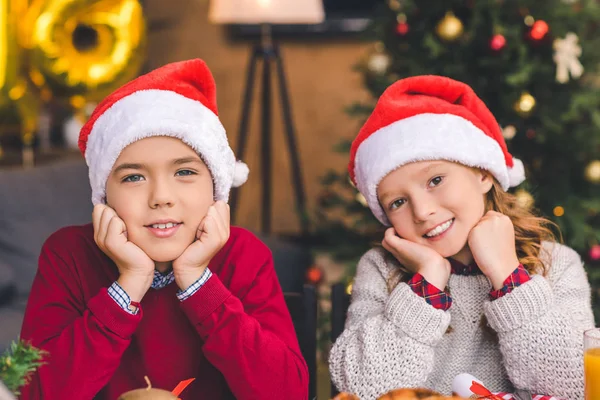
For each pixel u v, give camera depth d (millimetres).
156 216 1062
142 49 3922
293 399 1117
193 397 1163
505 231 1213
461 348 1282
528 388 1176
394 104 1235
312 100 4488
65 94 3738
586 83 2811
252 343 1084
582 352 1152
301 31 4445
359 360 1200
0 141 3639
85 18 3699
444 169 1204
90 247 1202
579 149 2695
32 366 805
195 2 4559
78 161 3066
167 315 1163
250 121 4539
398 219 1238
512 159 1349
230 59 4555
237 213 4551
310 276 3008
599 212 2773
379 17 2928
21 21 3594
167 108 1085
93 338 1058
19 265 2586
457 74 2646
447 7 2713
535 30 2576
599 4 2807
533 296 1168
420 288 1200
